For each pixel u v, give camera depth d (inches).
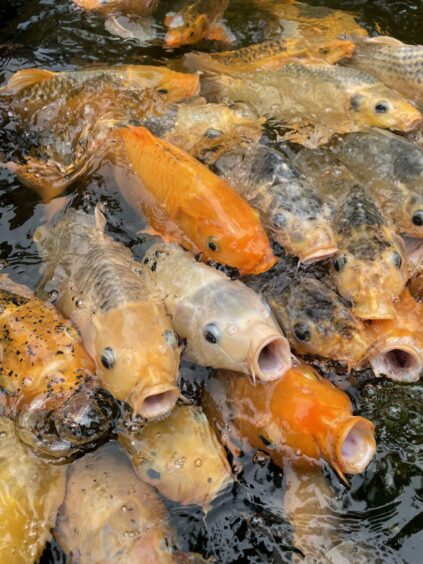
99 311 31.9
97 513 27.5
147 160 38.7
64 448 30.4
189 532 28.2
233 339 31.3
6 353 31.9
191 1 55.4
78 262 35.2
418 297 37.3
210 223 35.6
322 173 41.9
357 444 29.3
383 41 52.2
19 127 45.7
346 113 46.7
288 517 29.2
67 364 31.1
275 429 30.1
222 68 50.1
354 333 33.1
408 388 33.6
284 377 30.8
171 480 28.6
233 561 28.2
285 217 37.3
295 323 33.9
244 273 35.8
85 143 43.3
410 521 29.4
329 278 36.5
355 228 36.8
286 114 46.9
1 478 28.8
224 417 31.7
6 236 39.1
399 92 50.1
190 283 33.7
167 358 30.5
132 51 52.7
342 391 32.3
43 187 41.9
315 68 47.7
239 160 41.0
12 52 52.4
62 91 46.1
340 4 60.4
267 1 58.4
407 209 39.6
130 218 39.8
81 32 54.2
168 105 45.1
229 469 29.5
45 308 33.9
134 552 26.1
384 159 41.3
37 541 28.0
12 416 31.0
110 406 31.4
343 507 29.6
